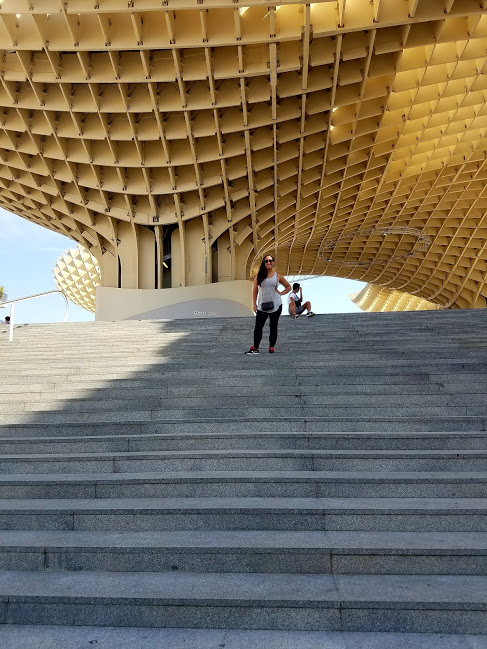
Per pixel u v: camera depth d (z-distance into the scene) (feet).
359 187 110.42
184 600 10.41
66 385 28.19
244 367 30.40
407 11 57.06
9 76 71.72
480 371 27.02
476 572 11.59
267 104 78.33
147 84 75.25
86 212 102.94
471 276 172.04
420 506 13.61
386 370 27.76
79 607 10.61
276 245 128.98
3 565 12.48
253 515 13.60
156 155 88.63
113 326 48.03
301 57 65.72
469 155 101.60
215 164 92.89
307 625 10.21
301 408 22.90
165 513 13.82
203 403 24.58
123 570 12.21
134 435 20.17
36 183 96.84
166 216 99.81
